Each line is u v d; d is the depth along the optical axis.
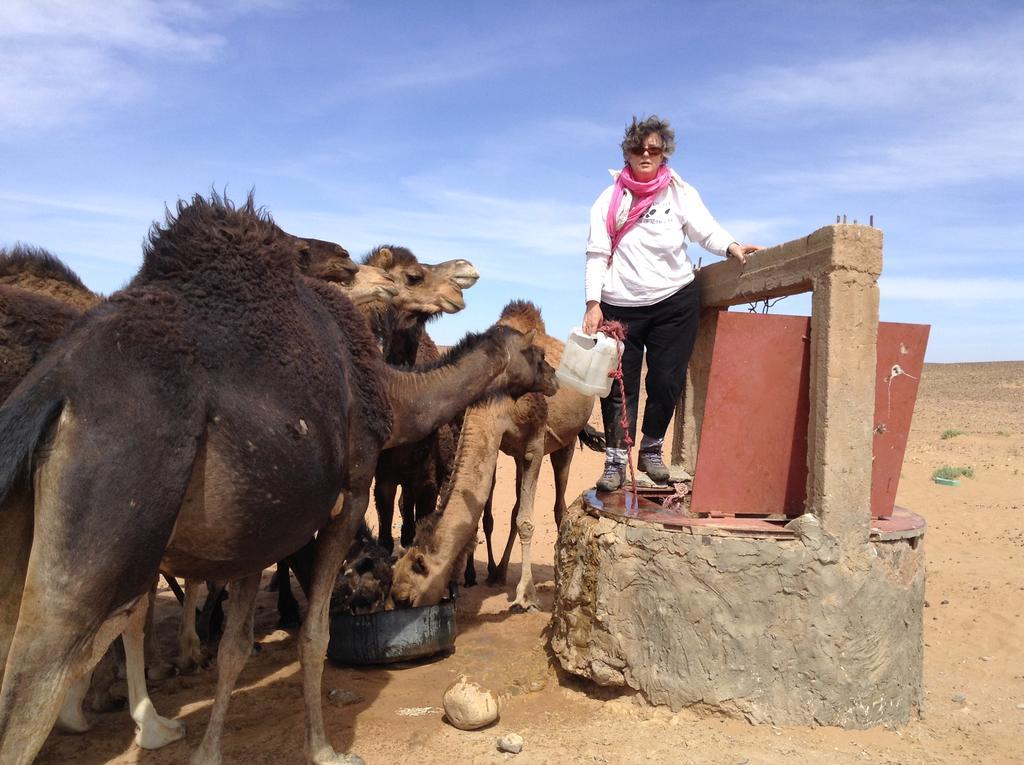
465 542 6.93
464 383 5.79
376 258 7.98
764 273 5.88
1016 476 16.03
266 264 4.14
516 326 9.20
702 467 5.57
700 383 7.88
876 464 5.68
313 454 4.01
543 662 6.42
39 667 3.18
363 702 5.79
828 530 5.17
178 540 3.76
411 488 8.55
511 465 18.12
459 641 7.28
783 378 5.59
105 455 3.28
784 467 5.68
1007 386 52.69
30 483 3.34
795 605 5.14
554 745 5.00
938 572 9.59
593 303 6.22
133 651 5.09
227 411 3.66
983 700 5.96
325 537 4.74
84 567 3.22
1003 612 8.12
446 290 8.09
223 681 4.48
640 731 5.13
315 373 4.11
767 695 5.17
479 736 5.16
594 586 5.68
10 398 3.34
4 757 3.11
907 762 4.82
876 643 5.24
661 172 6.34
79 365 3.38
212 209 4.11
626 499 6.32
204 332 3.74
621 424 6.64
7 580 3.51
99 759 4.93
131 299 3.65
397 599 6.61
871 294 5.18
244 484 3.72
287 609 7.68
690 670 5.26
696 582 5.24
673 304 6.39
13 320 4.40
